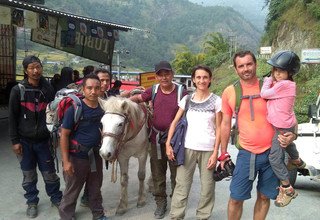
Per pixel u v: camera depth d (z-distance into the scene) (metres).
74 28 10.41
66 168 4.12
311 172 5.78
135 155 4.88
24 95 4.45
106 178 6.36
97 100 4.23
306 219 4.93
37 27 9.20
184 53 51.75
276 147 3.29
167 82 4.44
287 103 3.21
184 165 4.19
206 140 4.11
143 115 4.70
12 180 6.13
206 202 4.27
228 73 38.69
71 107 4.10
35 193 4.76
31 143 4.60
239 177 3.47
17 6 8.22
